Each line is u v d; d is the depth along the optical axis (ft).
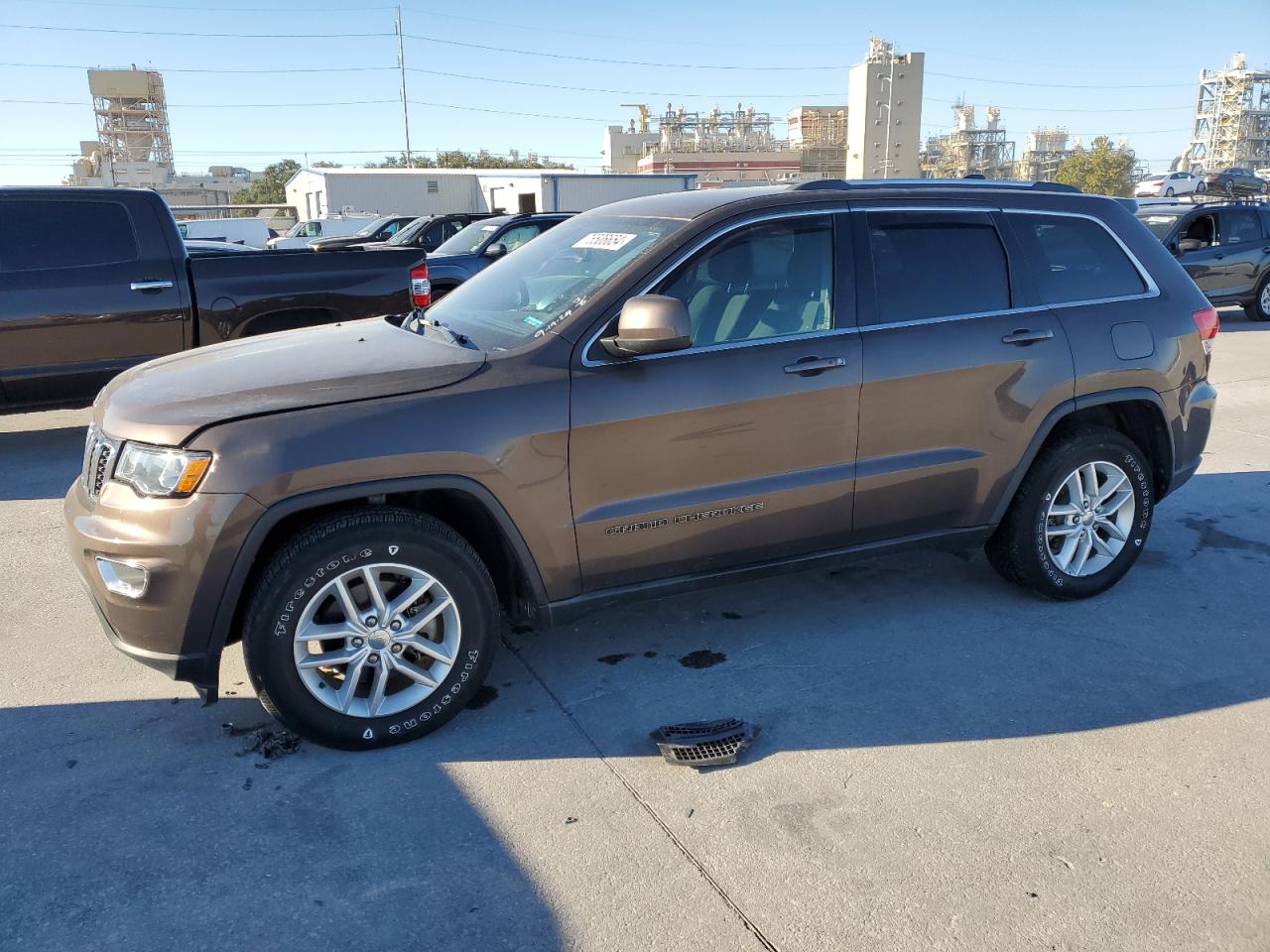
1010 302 13.52
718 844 9.11
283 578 9.91
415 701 10.75
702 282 11.84
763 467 12.01
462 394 10.55
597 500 11.23
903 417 12.69
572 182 136.56
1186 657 12.82
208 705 11.68
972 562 16.26
